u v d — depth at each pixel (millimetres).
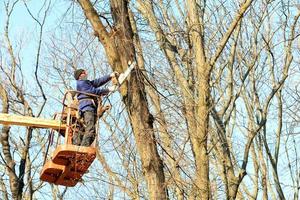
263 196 36719
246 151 31469
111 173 32906
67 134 22734
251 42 36938
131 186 33250
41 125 23594
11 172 31578
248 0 24062
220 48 24969
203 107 24641
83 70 23109
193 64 27812
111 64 21422
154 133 21219
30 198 33781
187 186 23375
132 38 21672
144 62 25312
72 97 23188
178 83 25984
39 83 32656
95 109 22781
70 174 23250
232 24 24562
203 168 23781
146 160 20797
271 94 35344
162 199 20547
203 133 24172
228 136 37406
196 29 26875
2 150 32094
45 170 23094
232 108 33812
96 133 22516
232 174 30516
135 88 21188
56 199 38781
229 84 33312
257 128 34375
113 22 21891
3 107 33281
